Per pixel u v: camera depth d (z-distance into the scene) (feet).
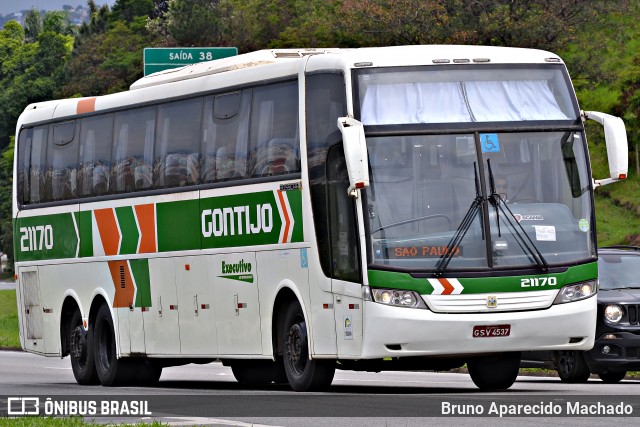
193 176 92.73
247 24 463.01
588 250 76.79
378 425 57.62
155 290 97.81
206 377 119.24
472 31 292.40
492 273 74.59
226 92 89.35
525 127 77.46
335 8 328.49
